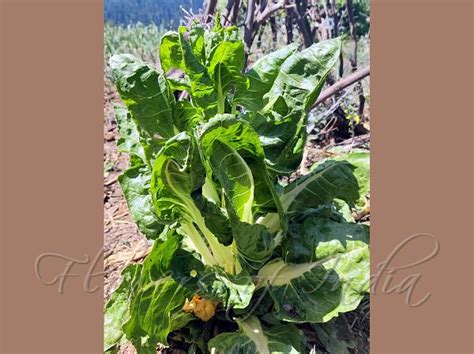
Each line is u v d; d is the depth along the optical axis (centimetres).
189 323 80
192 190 68
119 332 75
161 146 71
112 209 111
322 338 80
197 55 73
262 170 71
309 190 80
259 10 103
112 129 133
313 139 123
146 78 68
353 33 117
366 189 83
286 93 76
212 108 72
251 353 72
